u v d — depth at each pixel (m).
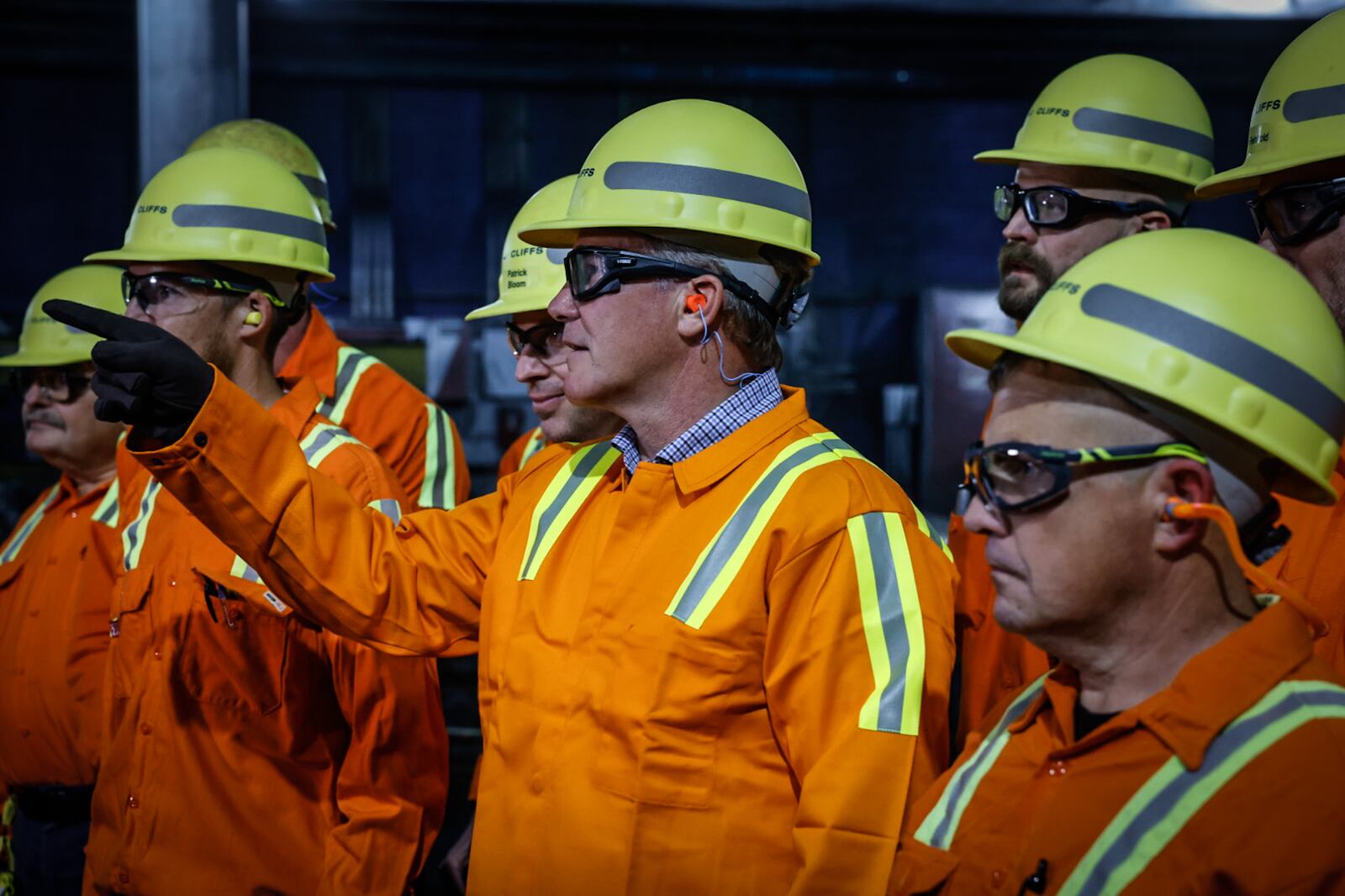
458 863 2.17
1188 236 1.09
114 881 1.97
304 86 5.89
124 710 2.03
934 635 1.43
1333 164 1.82
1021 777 1.16
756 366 1.58
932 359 5.93
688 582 1.46
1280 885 0.94
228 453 1.55
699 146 1.54
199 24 4.95
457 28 5.60
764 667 1.43
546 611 1.55
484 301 6.11
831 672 1.40
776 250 1.57
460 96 6.05
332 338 3.02
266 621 1.96
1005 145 6.19
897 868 1.24
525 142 6.05
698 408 1.56
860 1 5.58
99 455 2.63
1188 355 1.03
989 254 6.21
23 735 2.51
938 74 5.83
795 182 1.61
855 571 1.43
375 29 5.58
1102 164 2.31
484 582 1.71
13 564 2.64
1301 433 1.04
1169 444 1.04
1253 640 1.03
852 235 6.20
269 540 1.60
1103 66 2.42
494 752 1.54
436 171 6.08
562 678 1.49
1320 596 1.62
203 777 1.95
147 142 4.95
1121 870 1.02
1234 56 5.82
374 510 1.73
